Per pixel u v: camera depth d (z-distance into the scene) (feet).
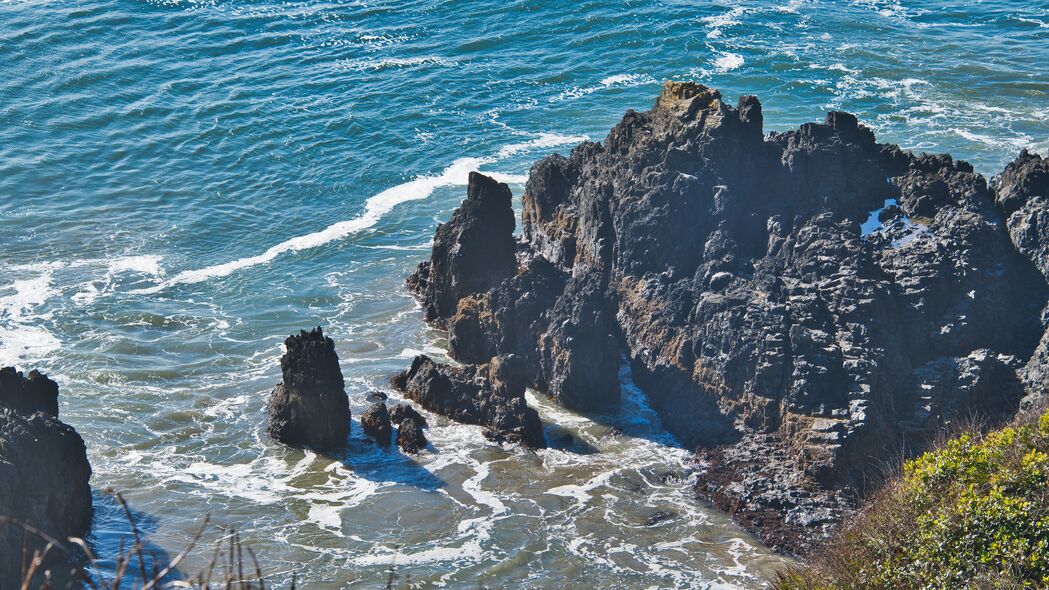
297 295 229.04
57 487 152.87
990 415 171.01
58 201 271.28
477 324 201.87
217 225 260.42
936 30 378.94
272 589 142.82
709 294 187.62
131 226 259.80
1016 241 191.52
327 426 175.52
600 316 189.47
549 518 159.74
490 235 211.61
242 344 210.18
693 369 183.93
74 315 220.02
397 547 153.07
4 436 150.82
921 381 175.63
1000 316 185.26
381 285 233.14
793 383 171.22
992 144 285.84
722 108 205.77
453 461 173.58
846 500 161.07
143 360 204.33
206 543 153.28
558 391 189.26
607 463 173.68
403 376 194.90
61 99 321.52
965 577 100.68
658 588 144.87
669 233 199.21
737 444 173.58
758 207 200.95
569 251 218.59
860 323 176.86
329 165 288.51
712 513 161.68
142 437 179.93
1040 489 106.42
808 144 204.23
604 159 218.59
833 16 388.78
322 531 156.46
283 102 322.34
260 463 173.27
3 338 211.20
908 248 189.16
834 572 113.60
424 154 292.61
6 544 141.79
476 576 147.13
